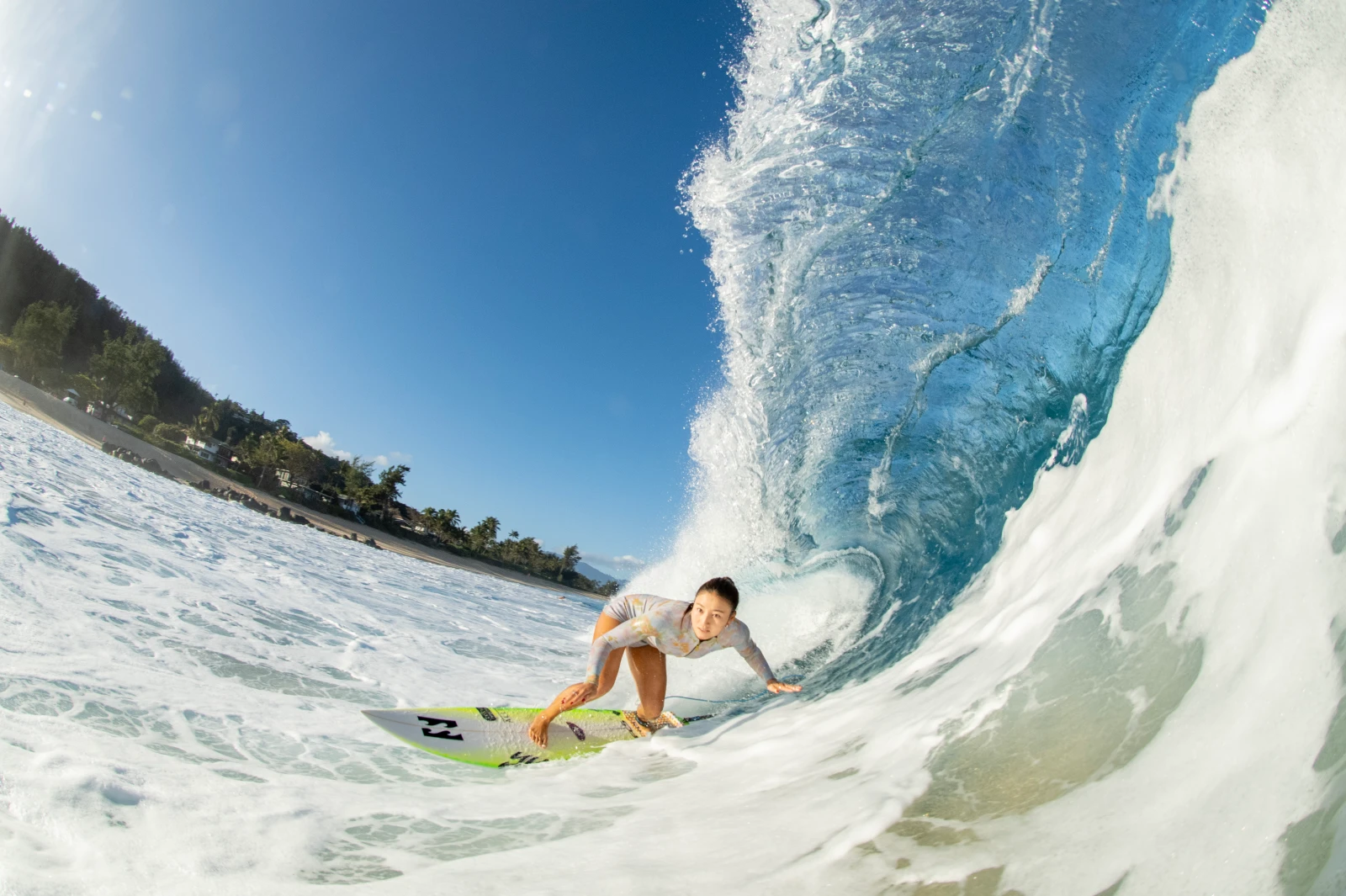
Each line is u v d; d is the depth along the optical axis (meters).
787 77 6.71
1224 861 1.20
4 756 2.17
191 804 2.08
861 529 6.30
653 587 7.78
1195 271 3.13
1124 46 5.02
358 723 3.33
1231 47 4.48
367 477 67.50
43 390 55.34
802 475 6.86
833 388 6.82
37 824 1.81
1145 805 1.46
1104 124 5.12
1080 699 2.01
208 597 5.64
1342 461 1.71
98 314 89.62
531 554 80.12
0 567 4.63
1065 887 1.33
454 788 2.61
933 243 6.14
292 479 60.91
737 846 1.83
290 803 2.20
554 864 1.83
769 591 6.08
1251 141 2.89
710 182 7.16
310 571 9.72
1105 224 5.09
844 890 1.51
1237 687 1.57
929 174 6.05
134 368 67.44
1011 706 2.19
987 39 5.71
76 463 15.91
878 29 6.14
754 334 7.18
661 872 1.73
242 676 3.82
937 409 6.17
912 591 5.06
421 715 3.39
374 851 1.93
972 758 2.01
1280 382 2.12
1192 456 2.49
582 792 2.60
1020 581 3.51
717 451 7.69
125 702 2.95
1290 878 1.08
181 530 9.64
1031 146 5.54
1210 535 2.05
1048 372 5.26
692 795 2.43
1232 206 2.91
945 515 5.64
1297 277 2.34
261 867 1.76
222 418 88.38
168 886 1.62
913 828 1.72
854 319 6.67
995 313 5.82
